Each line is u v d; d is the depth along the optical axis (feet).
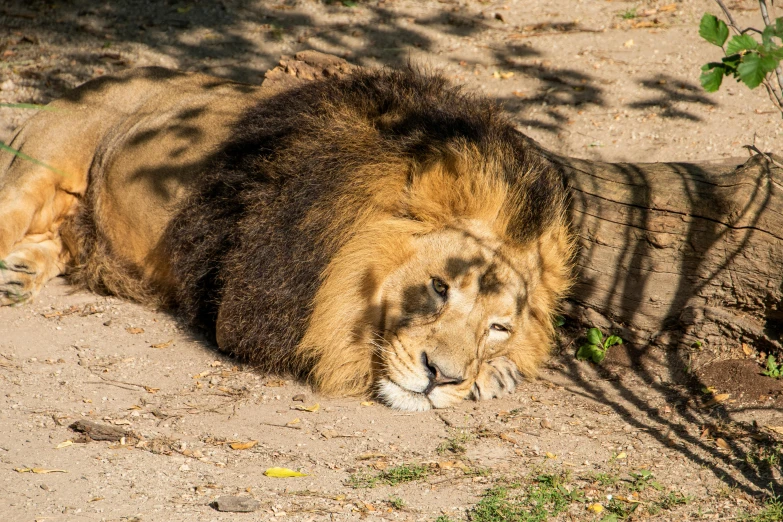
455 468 27.45
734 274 32.40
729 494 25.25
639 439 29.35
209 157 36.37
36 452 27.30
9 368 33.22
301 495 25.58
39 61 60.39
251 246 32.81
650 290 34.27
